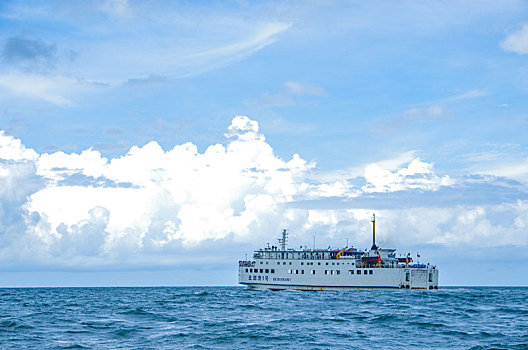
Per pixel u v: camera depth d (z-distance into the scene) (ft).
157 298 648.79
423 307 449.06
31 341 258.78
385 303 491.31
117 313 401.08
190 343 253.44
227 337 269.23
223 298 590.96
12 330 297.53
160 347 243.19
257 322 333.21
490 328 308.81
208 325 317.83
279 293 651.66
